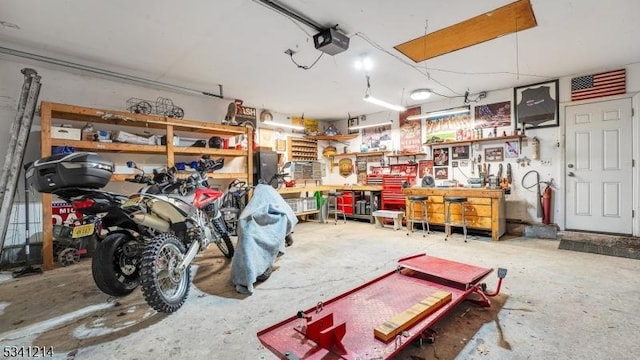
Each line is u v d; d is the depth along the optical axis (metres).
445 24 3.03
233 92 5.35
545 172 5.00
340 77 4.60
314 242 4.63
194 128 4.92
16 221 3.68
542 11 2.82
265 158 5.87
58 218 3.93
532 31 3.21
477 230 5.31
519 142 5.22
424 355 1.71
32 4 2.57
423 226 5.40
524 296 2.50
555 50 3.73
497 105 5.42
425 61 4.02
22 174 3.71
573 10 2.80
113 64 3.96
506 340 1.85
